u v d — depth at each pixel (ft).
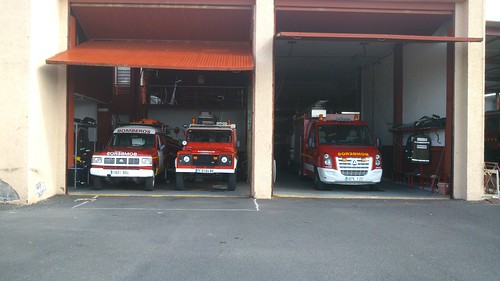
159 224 26.91
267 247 21.91
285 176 63.36
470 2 38.73
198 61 37.42
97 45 42.39
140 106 62.69
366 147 46.32
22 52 33.60
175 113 64.13
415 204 36.58
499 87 76.18
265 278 17.38
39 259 19.48
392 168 57.98
